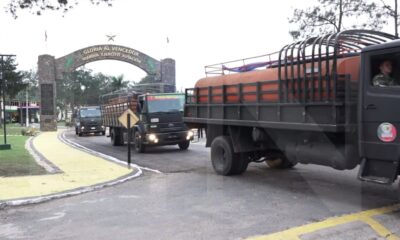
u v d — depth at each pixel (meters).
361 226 6.59
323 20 25.39
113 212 7.79
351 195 8.62
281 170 11.92
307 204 8.01
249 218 7.15
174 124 18.48
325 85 8.17
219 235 6.30
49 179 11.10
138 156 17.06
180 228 6.69
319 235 6.24
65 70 45.12
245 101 10.47
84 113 35.38
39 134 37.03
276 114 9.48
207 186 10.00
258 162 12.15
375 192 8.84
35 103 83.19
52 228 6.90
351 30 8.24
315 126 8.38
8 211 8.12
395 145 7.03
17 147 20.62
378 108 7.30
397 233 6.32
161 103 18.39
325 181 10.17
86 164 14.08
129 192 9.62
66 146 22.33
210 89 11.79
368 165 7.59
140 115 18.48
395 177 7.12
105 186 10.35
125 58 46.38
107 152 19.09
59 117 99.69
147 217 7.38
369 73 7.48
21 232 6.75
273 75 9.59
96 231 6.66
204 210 7.76
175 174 12.08
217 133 11.77
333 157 8.28
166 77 47.03
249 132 10.91
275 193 9.05
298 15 26.02
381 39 8.74
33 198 8.87
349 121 7.93
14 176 11.52
